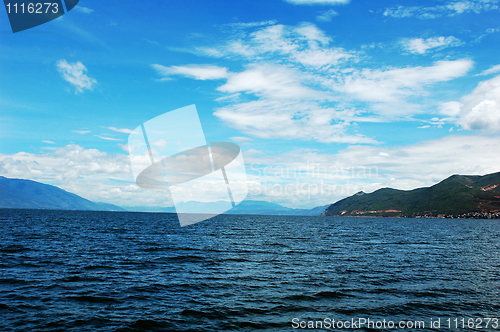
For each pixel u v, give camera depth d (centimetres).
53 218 12694
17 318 1300
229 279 2103
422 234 7538
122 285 1886
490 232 9325
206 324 1316
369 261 2953
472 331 1307
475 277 2300
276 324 1336
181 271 2327
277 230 8081
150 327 1266
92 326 1253
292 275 2258
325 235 6531
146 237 4991
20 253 2933
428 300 1700
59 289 1756
